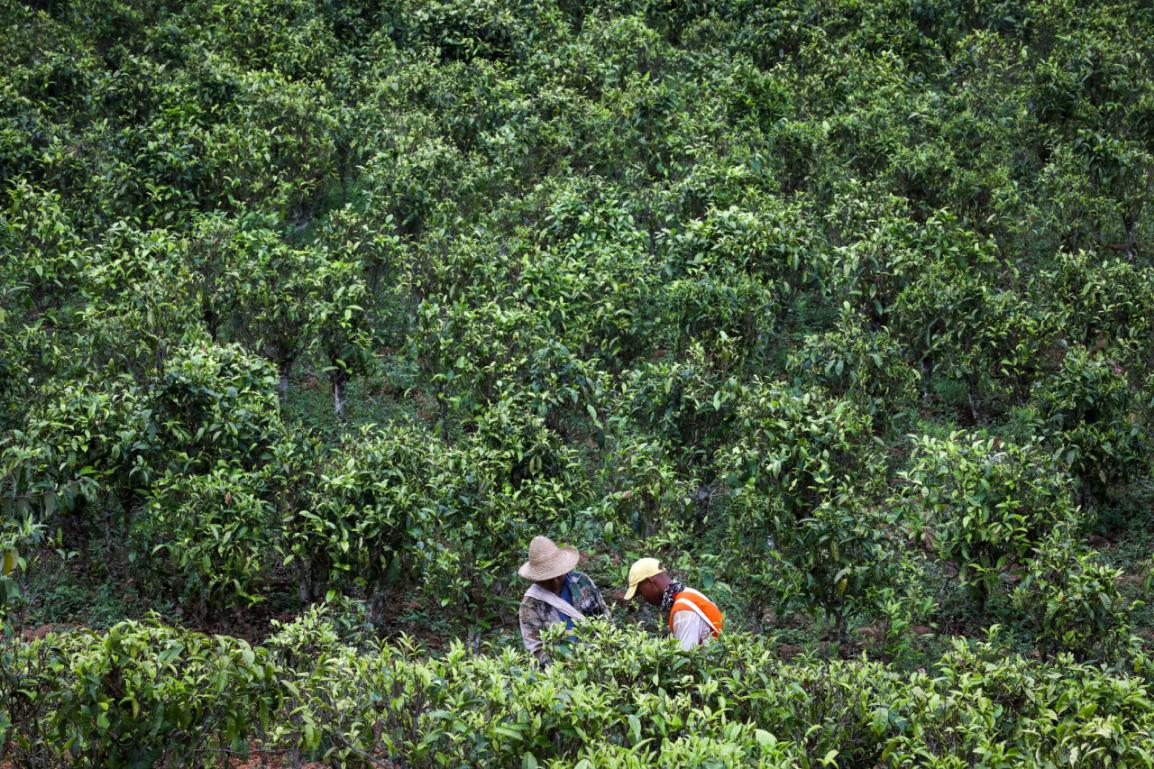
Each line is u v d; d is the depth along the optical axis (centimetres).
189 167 2036
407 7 2983
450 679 844
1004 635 1256
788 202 2169
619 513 1247
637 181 2208
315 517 1120
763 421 1224
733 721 816
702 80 2659
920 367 1733
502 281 1769
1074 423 1457
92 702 782
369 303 1781
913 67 2875
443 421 1588
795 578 1149
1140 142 2325
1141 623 1286
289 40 2817
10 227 1780
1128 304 1667
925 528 1403
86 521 1286
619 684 871
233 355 1388
